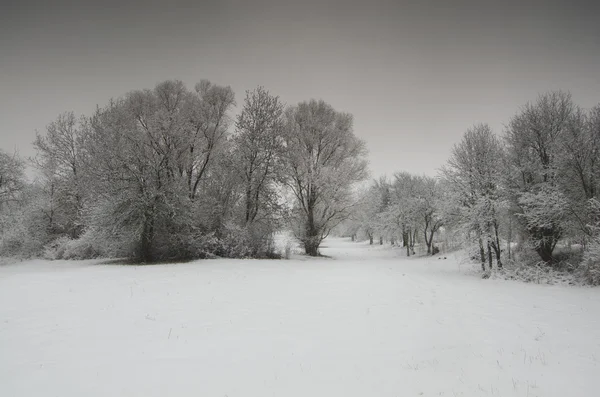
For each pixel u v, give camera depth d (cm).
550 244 1912
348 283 1473
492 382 522
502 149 2048
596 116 1769
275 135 2725
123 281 1388
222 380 516
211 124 2595
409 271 2114
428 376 543
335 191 2989
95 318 837
